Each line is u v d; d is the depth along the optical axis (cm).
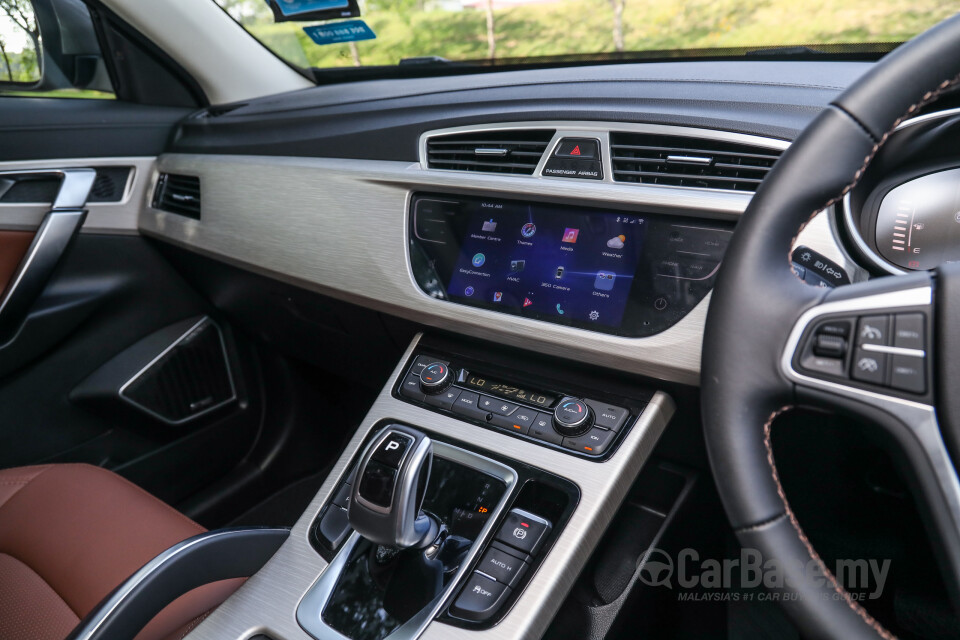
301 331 135
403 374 101
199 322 156
